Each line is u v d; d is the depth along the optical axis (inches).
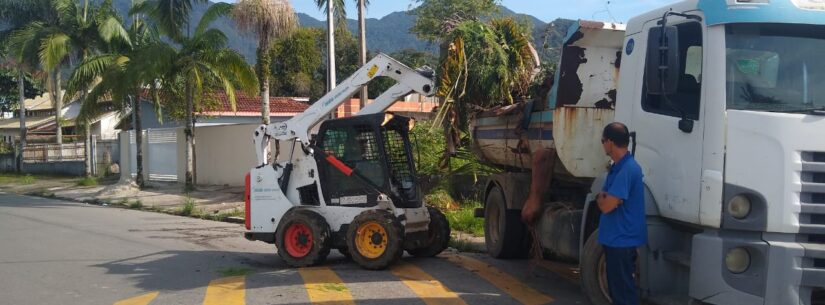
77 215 696.4
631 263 231.3
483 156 434.3
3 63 1637.6
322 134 393.1
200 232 559.5
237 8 745.0
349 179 385.1
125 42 887.7
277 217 395.5
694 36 232.2
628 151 237.9
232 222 634.2
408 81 406.0
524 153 361.1
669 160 238.5
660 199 242.8
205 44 822.5
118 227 593.3
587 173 302.7
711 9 225.5
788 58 221.3
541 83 367.6
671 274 243.4
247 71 824.9
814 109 214.1
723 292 215.5
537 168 328.5
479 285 331.3
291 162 401.7
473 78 410.0
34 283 349.1
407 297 305.3
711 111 219.9
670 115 238.8
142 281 351.9
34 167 1469.0
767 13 220.5
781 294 206.7
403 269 371.9
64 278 361.7
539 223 335.3
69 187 1053.8
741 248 213.9
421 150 594.6
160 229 579.5
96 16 944.9
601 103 318.7
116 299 311.9
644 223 231.6
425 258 409.1
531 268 365.7
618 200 226.8
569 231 300.5
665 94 227.6
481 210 438.6
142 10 839.1
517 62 412.5
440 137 595.2
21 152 1508.4
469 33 413.4
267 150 422.0
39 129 1918.1
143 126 1298.0
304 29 1812.3
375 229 365.4
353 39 1615.4
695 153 225.5
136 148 987.3
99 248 470.0
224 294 316.5
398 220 366.0
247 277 356.5
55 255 439.2
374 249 366.6
